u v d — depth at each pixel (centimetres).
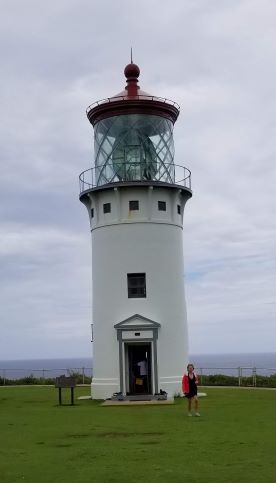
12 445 1448
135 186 2844
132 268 2838
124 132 2916
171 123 3061
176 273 2911
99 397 2770
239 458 1252
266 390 3047
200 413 2041
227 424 1755
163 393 2648
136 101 2900
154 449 1364
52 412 2155
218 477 1089
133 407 2306
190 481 1065
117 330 2775
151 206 2877
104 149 2962
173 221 2938
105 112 2953
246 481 1057
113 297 2836
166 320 2819
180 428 1684
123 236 2861
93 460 1253
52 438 1548
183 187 2952
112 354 2795
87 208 3053
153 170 2909
